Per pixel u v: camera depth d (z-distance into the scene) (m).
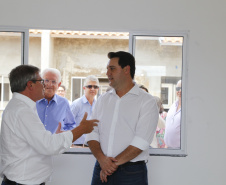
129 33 3.28
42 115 3.29
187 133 3.28
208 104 3.28
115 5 3.26
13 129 2.02
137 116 2.50
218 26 3.26
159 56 3.32
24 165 2.04
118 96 2.59
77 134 2.12
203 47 3.27
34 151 2.07
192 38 3.27
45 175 2.14
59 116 3.33
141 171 2.49
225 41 3.26
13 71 2.13
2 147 2.10
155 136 3.30
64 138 2.04
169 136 3.31
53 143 1.99
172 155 3.27
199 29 3.27
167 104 3.32
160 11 3.26
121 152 2.47
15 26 3.25
